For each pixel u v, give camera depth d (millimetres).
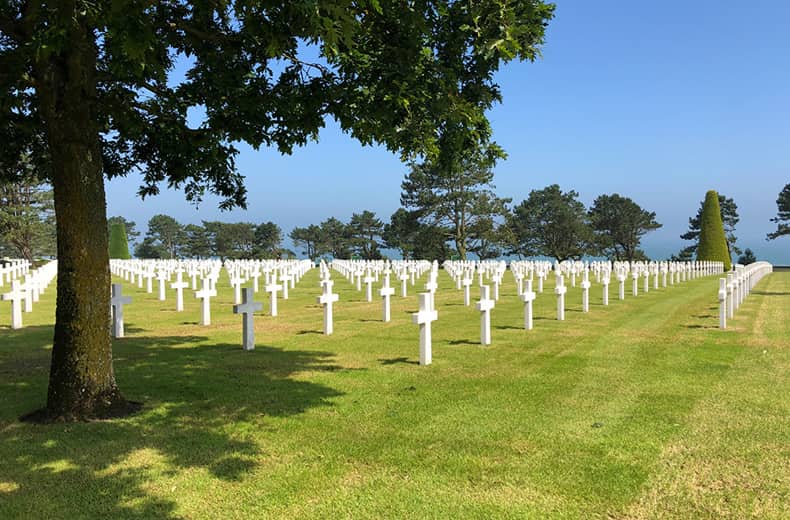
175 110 7293
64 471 4680
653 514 3980
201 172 8492
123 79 6758
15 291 12945
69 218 5961
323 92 6281
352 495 4254
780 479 4520
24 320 14539
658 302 19469
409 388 7414
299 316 15359
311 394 7113
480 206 59875
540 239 72000
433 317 9047
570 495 4262
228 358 9438
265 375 8180
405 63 6004
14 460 4895
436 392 7199
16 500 4164
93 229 6086
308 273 39719
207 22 6723
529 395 7035
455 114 6195
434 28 6258
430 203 60406
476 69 6562
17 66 5555
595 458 4969
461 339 11422
